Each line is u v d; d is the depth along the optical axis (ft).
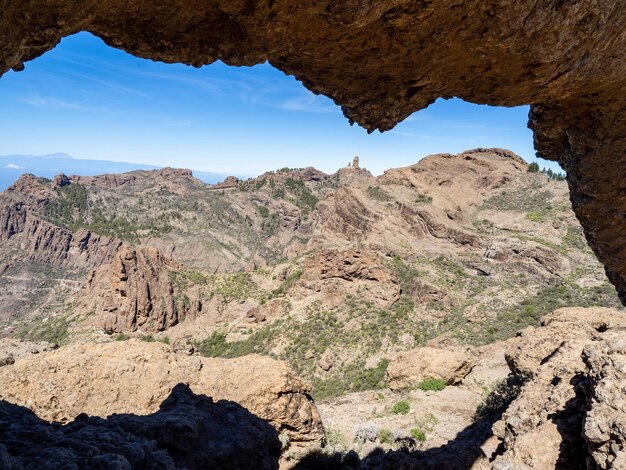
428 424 48.70
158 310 253.24
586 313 59.11
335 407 59.31
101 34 16.83
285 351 188.03
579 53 20.15
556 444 26.50
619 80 23.35
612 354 24.81
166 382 41.83
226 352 206.39
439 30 18.06
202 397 33.58
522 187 357.41
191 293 271.49
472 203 353.31
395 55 20.18
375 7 15.38
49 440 19.19
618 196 31.32
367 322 190.29
